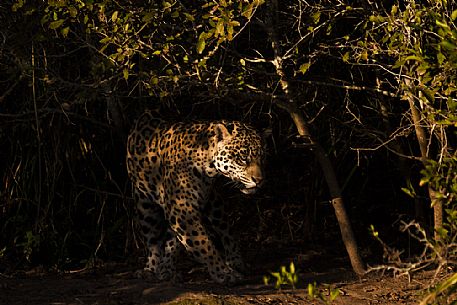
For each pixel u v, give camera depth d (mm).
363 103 13922
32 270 13055
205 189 11336
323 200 15172
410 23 9680
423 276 11477
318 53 11812
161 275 11812
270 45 13539
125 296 10648
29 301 10445
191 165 11242
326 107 13609
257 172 10930
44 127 13539
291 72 13273
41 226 13297
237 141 10969
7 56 12430
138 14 10367
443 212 11852
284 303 10234
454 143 13695
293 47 11125
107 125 13312
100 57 11531
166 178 11594
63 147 13656
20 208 13922
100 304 10266
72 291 10938
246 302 10133
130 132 12422
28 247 12906
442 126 10266
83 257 13758
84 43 11672
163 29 11531
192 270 12758
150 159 12000
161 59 12102
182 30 11016
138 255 13633
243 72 11312
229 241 12070
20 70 12133
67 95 13477
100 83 11609
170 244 11867
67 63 13336
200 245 11266
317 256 13672
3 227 13641
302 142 13977
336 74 13594
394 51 9961
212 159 11125
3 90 13680
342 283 11328
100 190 13992
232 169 10977
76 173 13961
